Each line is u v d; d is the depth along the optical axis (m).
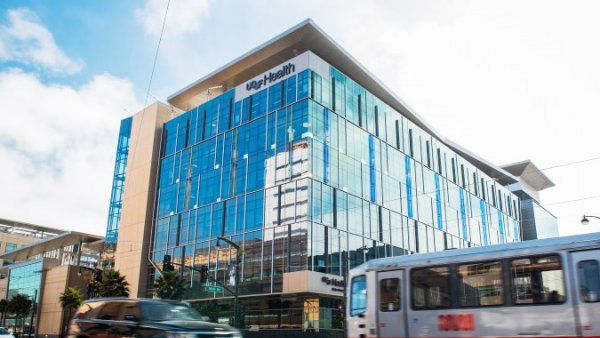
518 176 112.12
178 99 73.69
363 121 61.34
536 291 12.10
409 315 13.88
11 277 95.88
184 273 62.00
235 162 60.19
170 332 12.32
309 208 50.19
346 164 56.66
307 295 50.50
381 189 61.47
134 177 74.56
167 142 72.69
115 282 57.62
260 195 55.59
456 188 79.00
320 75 56.22
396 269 14.54
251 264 54.22
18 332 84.81
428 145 74.44
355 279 15.50
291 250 50.47
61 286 78.94
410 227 65.00
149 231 69.69
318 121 54.03
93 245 93.31
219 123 64.38
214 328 13.02
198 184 64.56
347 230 54.53
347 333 15.25
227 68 65.62
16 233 124.75
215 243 59.22
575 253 11.84
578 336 11.30
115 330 13.55
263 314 53.59
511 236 96.06
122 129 80.88
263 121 58.16
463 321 12.91
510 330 12.19
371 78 65.19
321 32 57.69
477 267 13.12
